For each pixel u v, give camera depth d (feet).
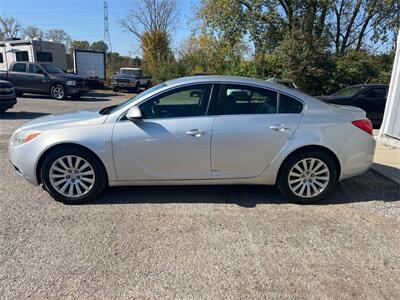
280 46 59.88
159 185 12.88
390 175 15.90
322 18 65.41
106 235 10.31
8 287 7.89
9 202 12.62
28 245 9.67
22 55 61.98
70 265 8.77
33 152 12.21
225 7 62.95
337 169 12.83
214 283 8.18
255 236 10.39
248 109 12.51
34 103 46.73
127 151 12.16
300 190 12.76
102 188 12.65
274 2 63.10
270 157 12.49
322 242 10.11
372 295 7.83
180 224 11.10
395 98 22.17
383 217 11.84
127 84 73.92
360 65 58.29
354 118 12.93
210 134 12.13
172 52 110.63
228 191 13.97
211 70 75.05
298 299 7.66
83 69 78.38
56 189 12.44
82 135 12.07
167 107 12.53
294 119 12.48
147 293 7.79
